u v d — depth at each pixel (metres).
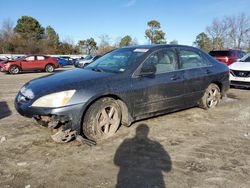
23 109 4.05
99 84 4.23
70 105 3.90
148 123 5.22
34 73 19.88
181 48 5.62
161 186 3.04
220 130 4.89
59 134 4.06
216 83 6.31
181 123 5.27
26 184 3.08
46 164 3.56
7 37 54.69
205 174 3.30
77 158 3.73
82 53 66.38
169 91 5.12
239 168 3.45
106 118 4.34
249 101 7.34
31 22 64.44
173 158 3.74
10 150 3.99
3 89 10.11
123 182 3.13
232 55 15.29
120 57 5.17
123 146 4.13
